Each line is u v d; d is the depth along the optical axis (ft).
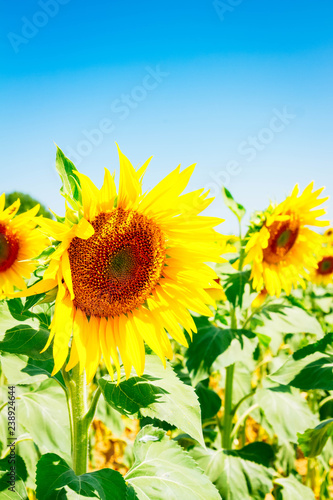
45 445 2.84
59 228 2.26
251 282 3.53
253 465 3.42
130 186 2.42
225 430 3.69
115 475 2.34
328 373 2.73
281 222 3.61
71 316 2.42
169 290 2.60
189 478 2.47
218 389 6.35
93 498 2.19
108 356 2.50
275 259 3.71
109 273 2.47
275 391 3.63
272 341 3.96
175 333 2.59
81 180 2.29
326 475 3.91
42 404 2.96
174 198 2.44
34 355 2.35
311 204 3.69
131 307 2.55
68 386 2.50
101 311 2.52
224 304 3.87
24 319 2.55
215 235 2.52
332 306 6.64
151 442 2.64
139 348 2.52
